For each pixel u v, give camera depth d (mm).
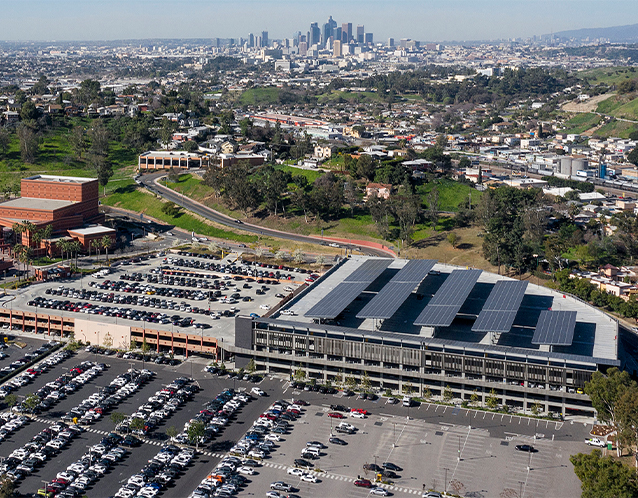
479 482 188375
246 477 191875
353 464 197500
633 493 170125
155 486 185250
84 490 186250
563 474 191500
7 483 182750
